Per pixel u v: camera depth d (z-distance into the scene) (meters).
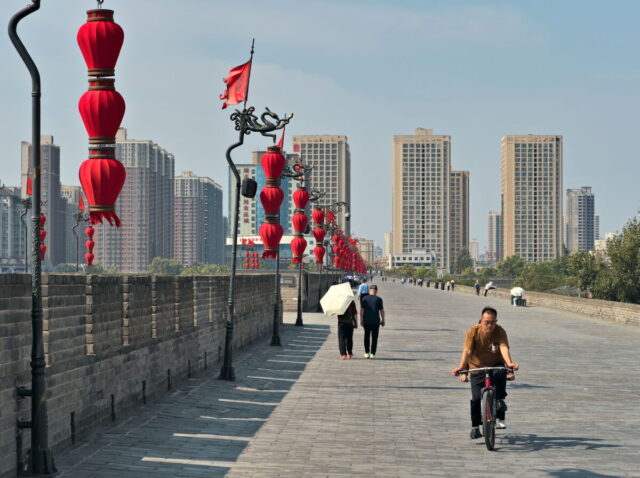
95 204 10.59
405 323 37.66
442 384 16.64
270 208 24.08
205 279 18.72
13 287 8.48
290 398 14.58
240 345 23.97
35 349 8.55
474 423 10.76
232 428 11.49
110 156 10.61
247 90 18.50
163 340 14.67
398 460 9.48
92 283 10.98
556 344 27.34
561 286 144.25
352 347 23.78
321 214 44.59
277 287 25.56
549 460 9.55
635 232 75.31
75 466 8.95
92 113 10.43
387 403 14.04
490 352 10.63
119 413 12.05
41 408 8.57
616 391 15.85
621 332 33.22
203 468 8.95
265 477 8.54
